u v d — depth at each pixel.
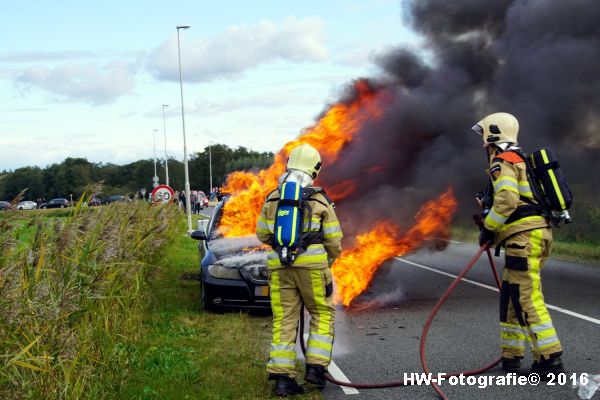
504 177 4.70
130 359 5.34
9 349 3.57
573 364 5.07
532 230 4.73
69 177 69.81
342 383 4.81
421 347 4.86
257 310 7.62
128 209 8.05
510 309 4.92
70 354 3.88
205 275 7.37
